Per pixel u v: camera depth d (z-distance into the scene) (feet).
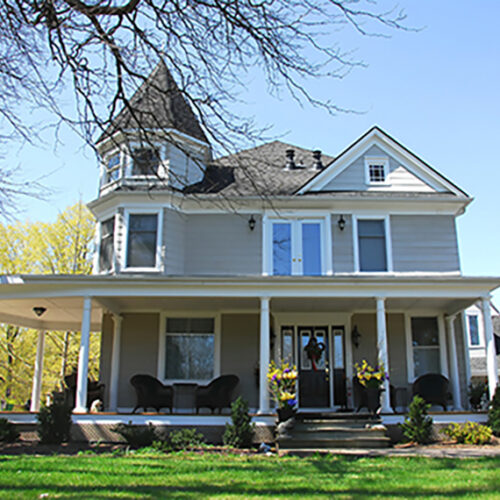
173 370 50.49
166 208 51.83
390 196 51.72
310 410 49.73
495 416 39.47
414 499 20.48
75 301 47.42
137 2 24.22
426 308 51.75
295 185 54.44
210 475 25.53
